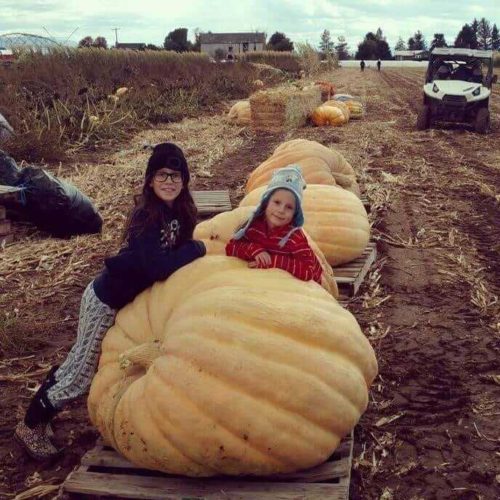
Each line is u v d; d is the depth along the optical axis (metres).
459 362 3.80
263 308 2.43
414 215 6.91
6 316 4.18
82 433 3.09
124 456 2.61
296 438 2.36
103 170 8.96
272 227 2.74
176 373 2.36
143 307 2.70
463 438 3.08
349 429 2.53
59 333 4.16
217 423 2.31
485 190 7.96
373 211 7.00
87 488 2.52
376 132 13.34
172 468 2.43
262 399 2.32
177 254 2.66
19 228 6.16
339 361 2.47
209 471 2.43
